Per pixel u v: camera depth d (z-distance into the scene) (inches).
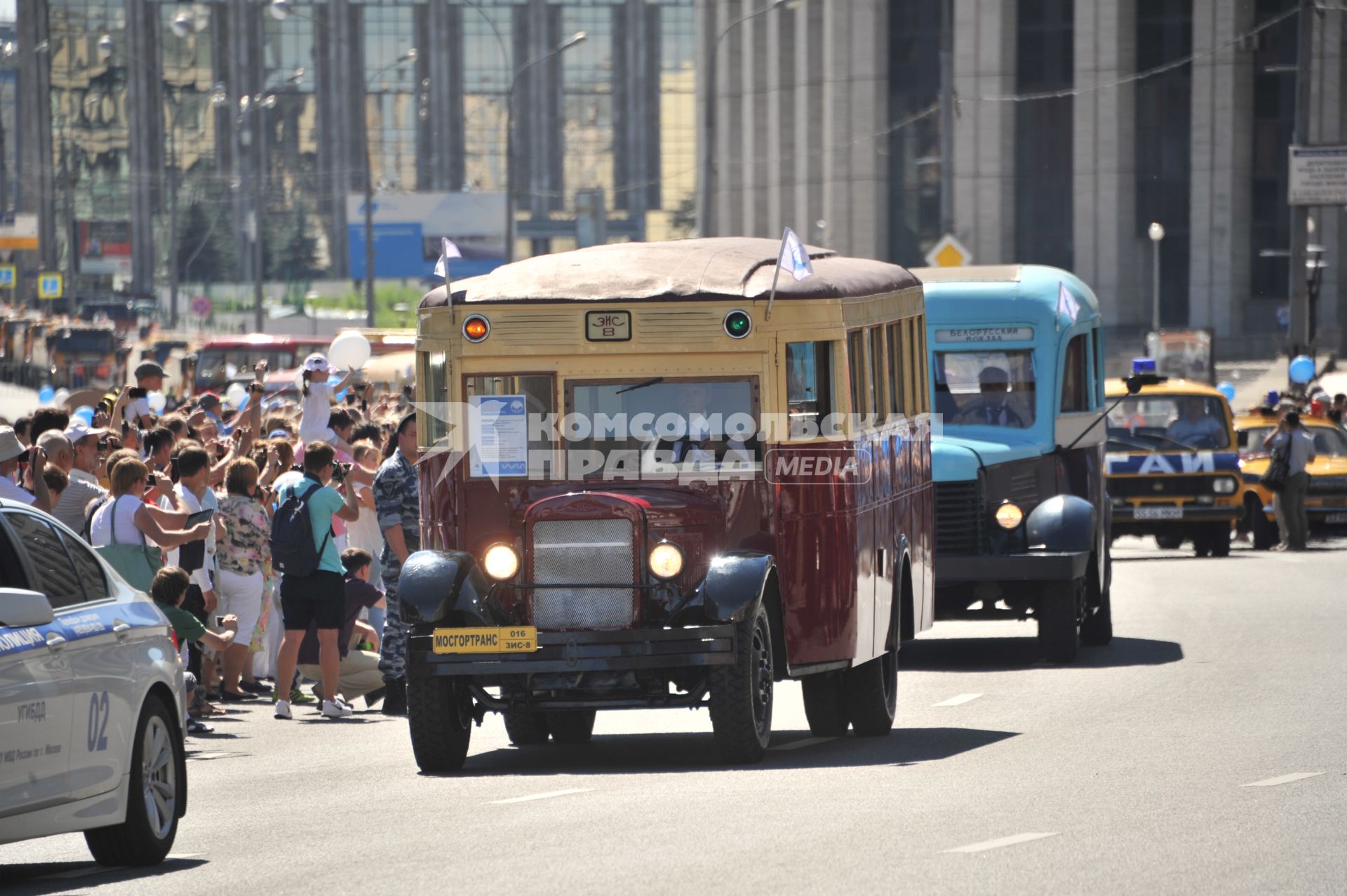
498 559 1545.3
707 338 1595.7
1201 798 1311.5
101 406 3009.4
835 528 1611.7
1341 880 1021.2
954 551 2346.2
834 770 1497.3
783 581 1594.5
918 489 1948.8
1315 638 2460.6
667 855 1112.8
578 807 1326.3
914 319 1953.7
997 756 1569.9
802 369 1608.0
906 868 1058.1
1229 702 1889.8
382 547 2383.1
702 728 1910.7
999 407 2440.9
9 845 1366.9
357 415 2792.8
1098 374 2625.5
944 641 2746.1
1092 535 2357.3
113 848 1197.1
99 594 1224.8
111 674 1183.6
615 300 1605.6
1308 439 4215.1
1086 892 988.6
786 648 1596.9
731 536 1593.3
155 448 2113.7
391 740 1855.3
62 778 1123.3
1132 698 1952.5
